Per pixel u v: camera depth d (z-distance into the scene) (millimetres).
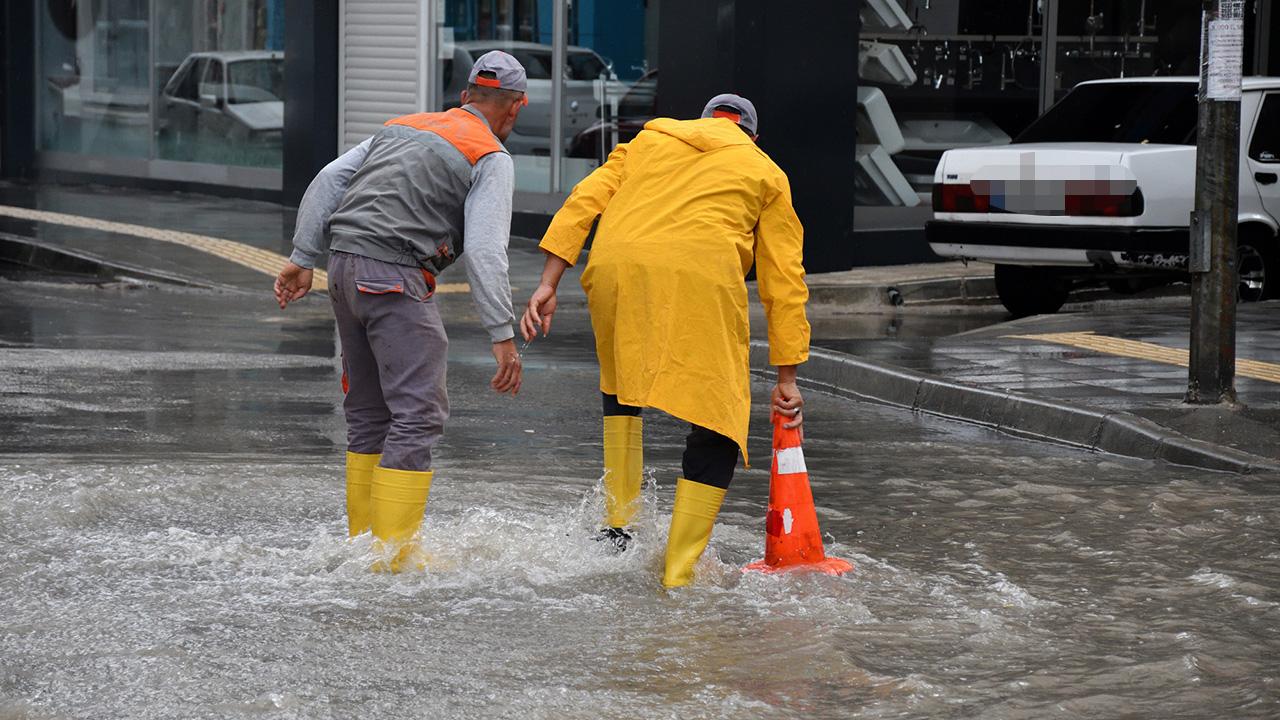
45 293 26312
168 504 11156
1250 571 9992
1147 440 14289
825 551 10328
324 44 37188
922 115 32125
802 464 9805
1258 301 24609
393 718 6977
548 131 33219
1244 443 14391
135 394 16609
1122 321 22109
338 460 13148
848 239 30516
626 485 10047
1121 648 8305
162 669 7559
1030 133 26062
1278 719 7230
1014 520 11445
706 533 9453
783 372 9695
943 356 19109
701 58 29547
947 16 32219
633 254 9391
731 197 9445
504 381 9672
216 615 8477
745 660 7934
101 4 44344
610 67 32188
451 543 9922
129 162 43906
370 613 8594
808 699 7367
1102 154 23234
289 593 8938
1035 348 19688
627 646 8125
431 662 7797
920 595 9289
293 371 18688
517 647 8070
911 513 11680
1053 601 9227
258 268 28750
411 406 9617
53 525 10352
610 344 9758
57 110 46094
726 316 9359
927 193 32312
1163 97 25172
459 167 9641
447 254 9711
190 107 42062
